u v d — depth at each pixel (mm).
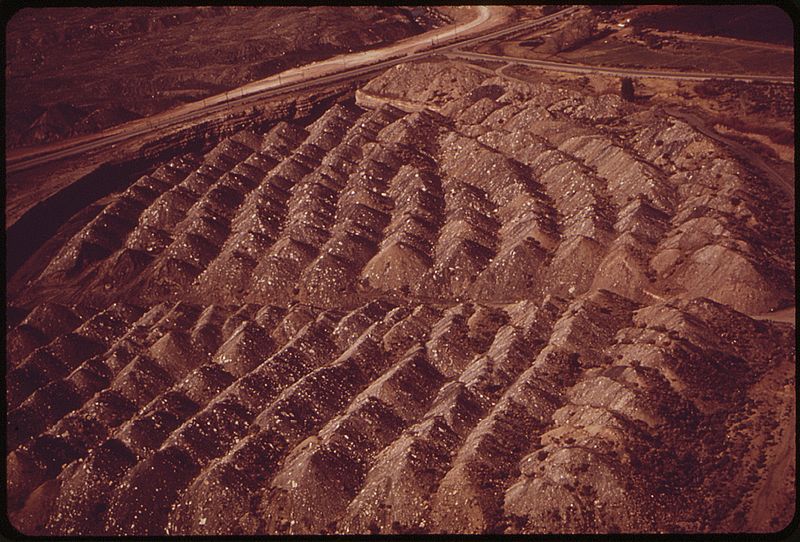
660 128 159125
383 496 99562
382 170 161625
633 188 145375
